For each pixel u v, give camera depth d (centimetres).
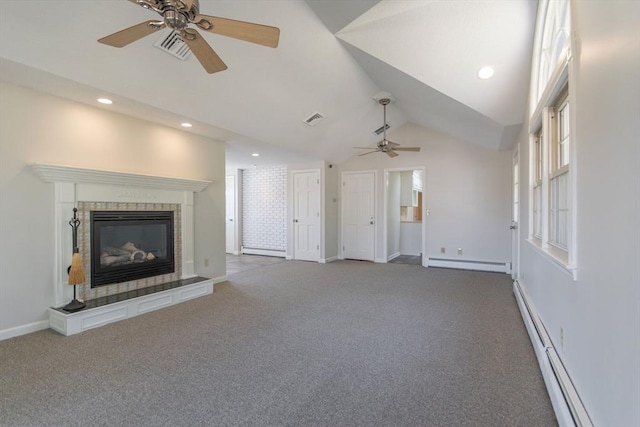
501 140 481
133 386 205
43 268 302
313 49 342
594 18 145
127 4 233
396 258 742
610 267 126
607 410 126
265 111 420
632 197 107
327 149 623
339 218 736
